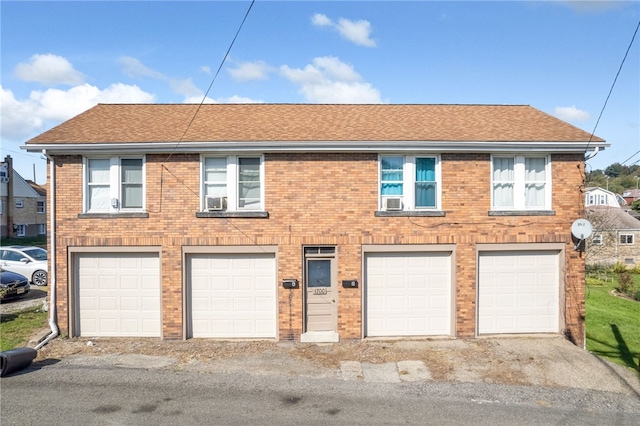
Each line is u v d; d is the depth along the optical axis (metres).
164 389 8.51
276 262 11.69
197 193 11.66
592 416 7.75
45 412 7.41
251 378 9.16
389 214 11.70
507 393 8.64
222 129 12.33
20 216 44.50
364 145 11.43
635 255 34.41
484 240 11.86
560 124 13.07
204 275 11.81
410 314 11.94
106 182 11.86
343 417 7.47
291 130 12.29
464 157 11.88
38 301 15.39
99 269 11.86
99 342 11.41
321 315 11.83
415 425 7.24
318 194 11.69
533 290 12.11
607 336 14.71
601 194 54.38
